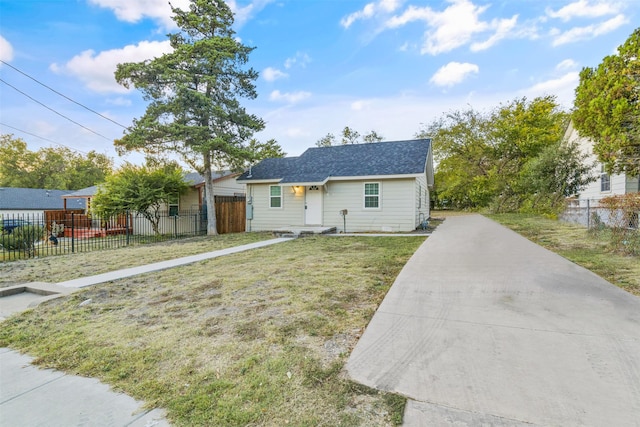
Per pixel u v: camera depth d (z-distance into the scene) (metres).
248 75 13.74
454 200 32.28
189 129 12.29
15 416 2.02
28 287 5.21
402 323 3.11
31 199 25.69
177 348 2.86
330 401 2.01
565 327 2.83
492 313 3.24
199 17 13.01
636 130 6.88
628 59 7.05
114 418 1.97
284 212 14.52
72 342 3.10
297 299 4.05
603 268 4.82
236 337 3.02
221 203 15.35
